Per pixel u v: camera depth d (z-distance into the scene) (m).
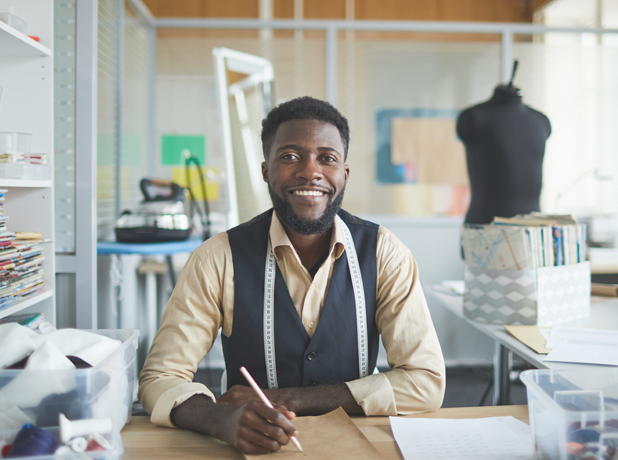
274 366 0.97
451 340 3.03
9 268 1.16
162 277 2.73
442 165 3.12
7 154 1.23
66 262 1.53
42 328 1.18
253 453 0.69
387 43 3.07
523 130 2.10
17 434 0.62
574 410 0.67
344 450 0.70
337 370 0.98
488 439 0.75
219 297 0.99
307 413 0.85
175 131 3.01
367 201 3.11
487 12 3.33
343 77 3.07
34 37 1.36
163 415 0.80
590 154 3.12
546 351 1.10
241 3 3.27
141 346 2.56
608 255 2.64
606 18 3.18
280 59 3.04
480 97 3.11
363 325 0.99
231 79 2.79
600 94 3.11
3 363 0.71
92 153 1.53
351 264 1.00
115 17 2.37
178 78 3.00
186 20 2.94
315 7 3.31
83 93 1.52
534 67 3.09
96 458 0.61
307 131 0.91
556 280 1.36
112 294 2.21
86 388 0.67
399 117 3.09
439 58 3.09
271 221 1.02
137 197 2.75
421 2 3.33
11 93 1.37
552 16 3.27
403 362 0.95
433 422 0.82
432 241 3.07
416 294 1.01
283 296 0.97
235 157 2.78
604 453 0.60
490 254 1.38
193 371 0.95
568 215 1.46
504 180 2.09
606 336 1.19
